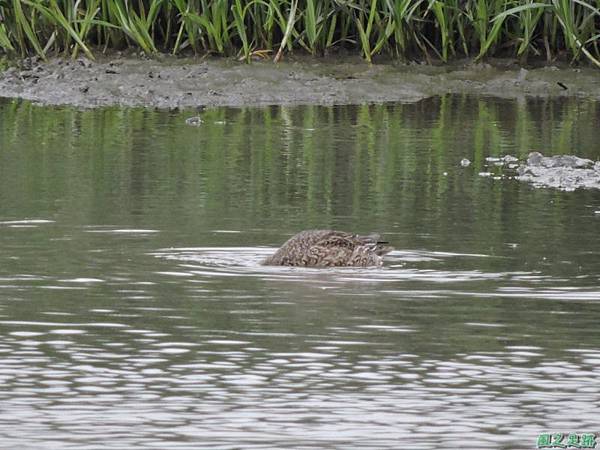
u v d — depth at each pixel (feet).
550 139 229.45
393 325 120.98
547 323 121.80
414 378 107.14
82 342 115.44
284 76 280.92
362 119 248.93
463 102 270.26
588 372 108.78
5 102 265.95
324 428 96.53
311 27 289.33
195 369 108.78
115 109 259.60
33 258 144.15
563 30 297.74
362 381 106.42
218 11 288.71
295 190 184.24
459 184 190.60
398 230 160.35
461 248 151.12
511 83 286.87
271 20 289.53
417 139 228.43
